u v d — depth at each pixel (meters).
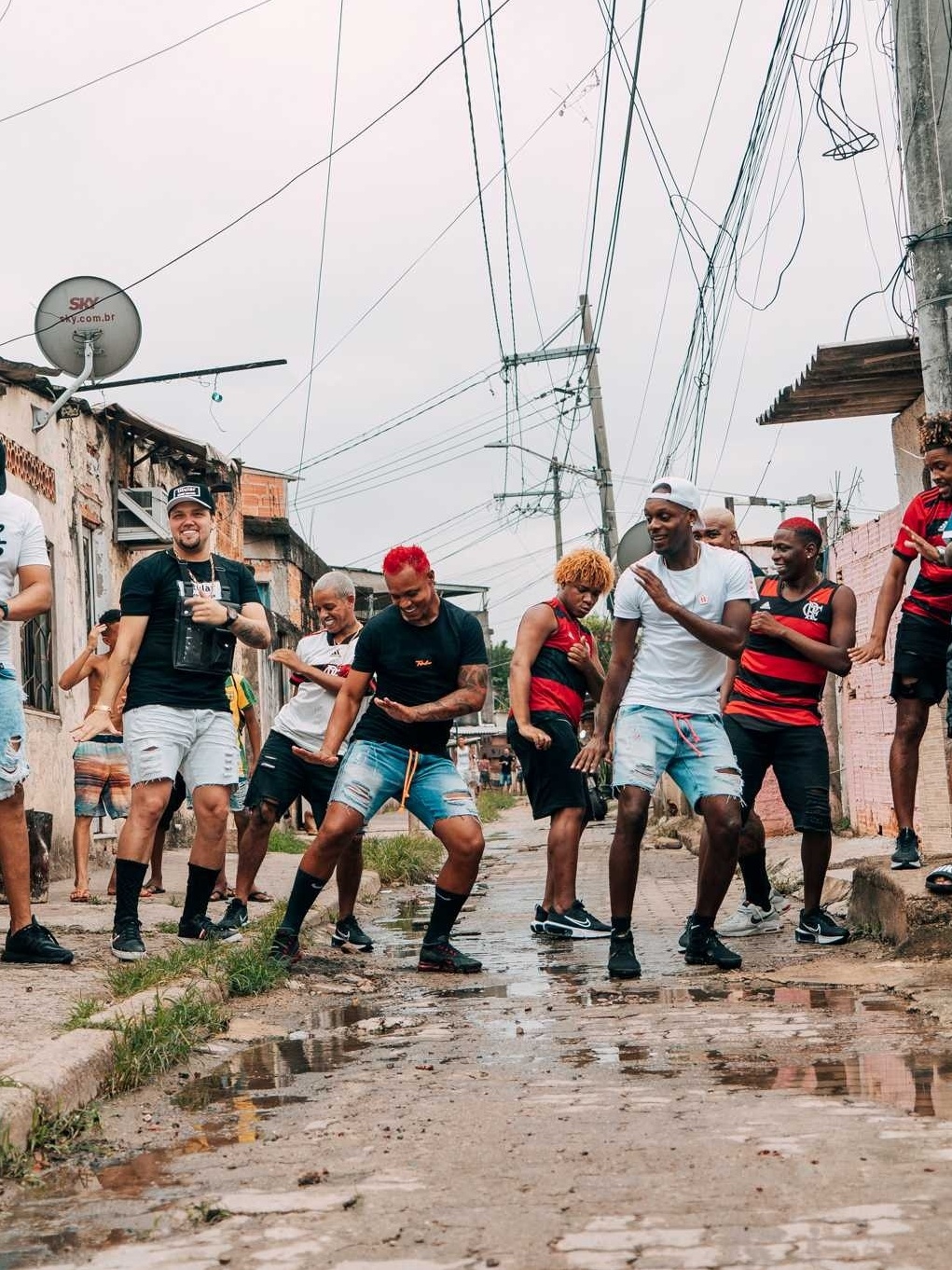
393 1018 5.44
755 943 7.21
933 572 6.59
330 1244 2.77
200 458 16.50
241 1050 4.98
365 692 6.71
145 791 6.36
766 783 13.95
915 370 9.63
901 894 6.33
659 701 6.36
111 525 13.87
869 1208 2.79
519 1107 3.82
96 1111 3.94
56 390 12.05
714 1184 3.00
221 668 6.59
